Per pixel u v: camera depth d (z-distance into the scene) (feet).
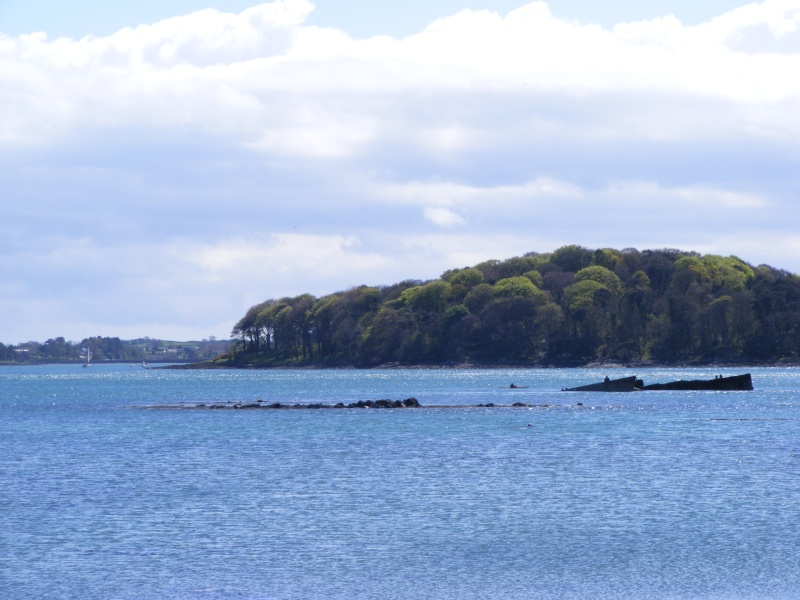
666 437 466.29
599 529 248.93
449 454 403.54
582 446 429.38
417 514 270.26
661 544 232.94
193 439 485.56
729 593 195.52
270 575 211.61
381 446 438.81
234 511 276.82
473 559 222.69
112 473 355.97
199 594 199.00
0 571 215.10
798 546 229.04
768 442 437.99
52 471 362.53
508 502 286.66
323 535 246.27
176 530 252.62
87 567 217.97
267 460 390.63
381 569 215.72
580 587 201.16
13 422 620.90
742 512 266.36
